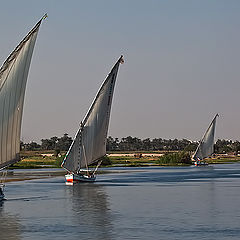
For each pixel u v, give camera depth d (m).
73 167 132.50
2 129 76.69
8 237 57.94
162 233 59.50
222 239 56.09
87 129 129.50
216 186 125.75
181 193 106.38
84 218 70.75
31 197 98.50
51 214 74.69
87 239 56.56
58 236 58.25
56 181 144.25
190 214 74.38
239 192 108.69
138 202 89.50
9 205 85.50
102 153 131.38
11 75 76.44
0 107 75.62
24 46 77.12
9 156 79.12
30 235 58.88
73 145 131.12
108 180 148.88
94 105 128.38
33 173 191.38
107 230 61.62
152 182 140.38
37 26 77.75
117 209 80.06
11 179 154.50
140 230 61.47
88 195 102.06
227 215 73.12
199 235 58.25
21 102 79.56
